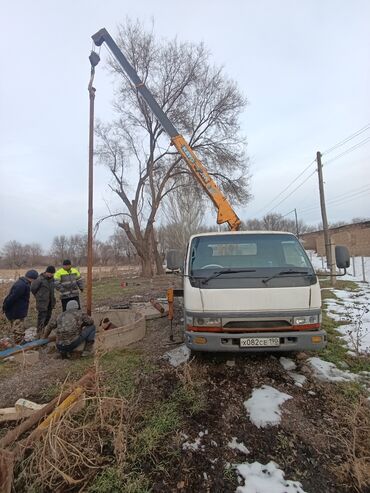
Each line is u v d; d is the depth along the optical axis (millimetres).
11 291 6508
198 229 35688
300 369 4449
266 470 2641
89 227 6500
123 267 44469
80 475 2605
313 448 2887
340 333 6234
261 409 3430
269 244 4809
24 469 2527
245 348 3920
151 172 25312
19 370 4848
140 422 3264
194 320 4074
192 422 3279
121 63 10781
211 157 23469
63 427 2727
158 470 2645
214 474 2613
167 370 4492
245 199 23672
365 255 26859
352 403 3543
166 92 24234
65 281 7809
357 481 2506
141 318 6641
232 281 4156
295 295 4004
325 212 17781
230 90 24141
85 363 4953
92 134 6621
